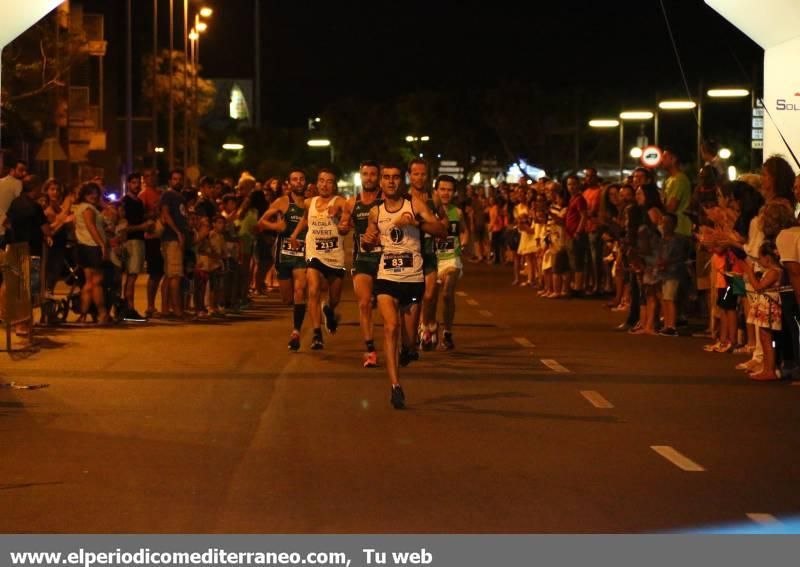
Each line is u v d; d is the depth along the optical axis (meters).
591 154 90.50
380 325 19.66
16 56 34.16
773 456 9.70
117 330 18.83
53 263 20.14
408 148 112.38
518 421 11.11
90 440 10.19
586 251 25.58
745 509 8.04
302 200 17.95
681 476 8.95
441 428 10.75
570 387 13.15
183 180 20.67
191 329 19.03
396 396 11.71
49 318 19.59
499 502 8.16
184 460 9.41
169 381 13.44
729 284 15.77
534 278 29.39
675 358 15.63
